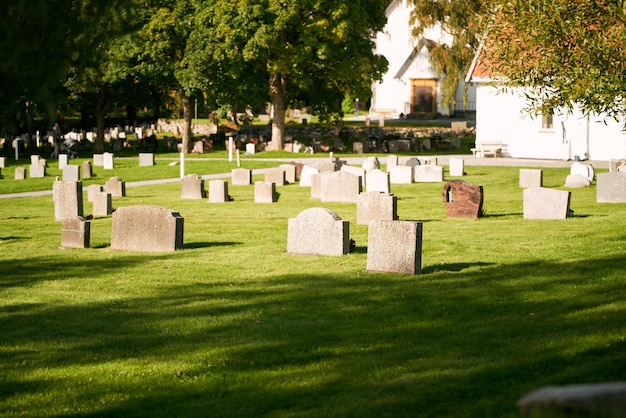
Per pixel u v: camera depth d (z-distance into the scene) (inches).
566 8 720.3
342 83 2496.3
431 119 3644.2
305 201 1294.3
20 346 468.1
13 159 2522.1
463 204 1032.2
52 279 688.4
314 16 2317.9
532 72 765.3
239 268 711.1
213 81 2351.1
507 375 370.0
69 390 387.5
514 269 655.1
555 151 2118.6
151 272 706.8
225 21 2233.0
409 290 581.9
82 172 1877.5
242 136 2851.9
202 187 1396.4
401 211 1125.7
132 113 3688.5
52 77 330.3
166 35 2368.4
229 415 345.1
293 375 394.3
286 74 2471.7
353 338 457.7
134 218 836.0
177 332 489.7
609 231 853.2
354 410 338.6
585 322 462.6
